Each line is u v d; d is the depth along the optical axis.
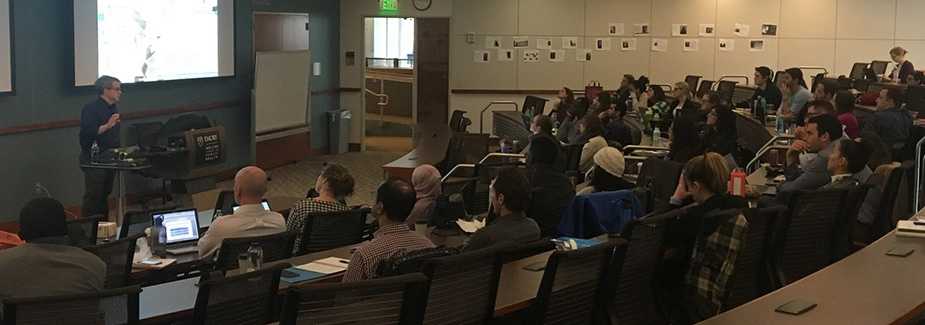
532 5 16.27
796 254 5.17
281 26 14.29
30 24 8.60
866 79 14.38
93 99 9.46
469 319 3.40
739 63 16.67
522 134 12.16
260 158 12.97
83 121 8.60
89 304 3.06
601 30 16.45
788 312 2.96
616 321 3.91
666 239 4.32
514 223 4.41
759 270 4.79
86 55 9.25
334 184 5.43
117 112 8.91
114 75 9.73
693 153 7.57
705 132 8.84
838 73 16.73
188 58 11.10
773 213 4.66
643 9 16.48
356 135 15.67
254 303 3.52
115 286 4.42
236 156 12.46
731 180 5.98
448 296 3.27
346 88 15.56
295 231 4.91
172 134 9.36
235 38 12.16
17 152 8.55
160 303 3.80
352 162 14.27
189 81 11.22
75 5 9.05
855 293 3.21
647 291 4.22
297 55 13.55
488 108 16.41
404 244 3.96
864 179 6.01
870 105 11.84
